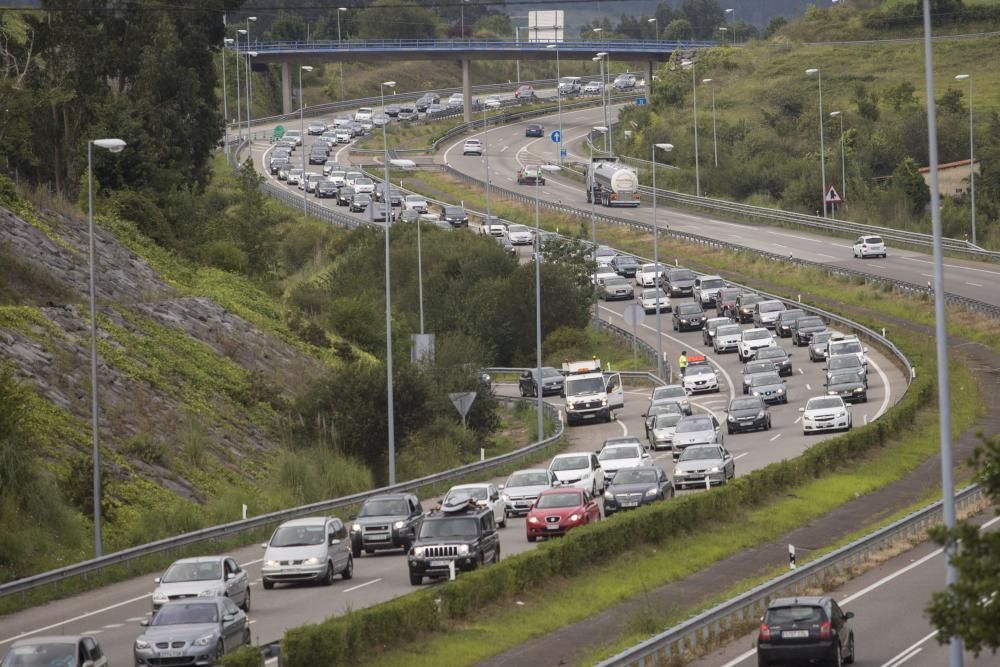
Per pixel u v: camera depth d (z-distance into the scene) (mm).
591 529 123500
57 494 145875
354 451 199000
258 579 125062
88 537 144625
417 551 115938
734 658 89812
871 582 116625
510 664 89438
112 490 156125
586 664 84188
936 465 177000
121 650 93562
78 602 117500
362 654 88000
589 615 105562
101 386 182000
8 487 140875
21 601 115938
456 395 196250
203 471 174250
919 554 128750
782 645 82875
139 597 118062
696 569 124062
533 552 114938
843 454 175625
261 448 193375
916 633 95875
